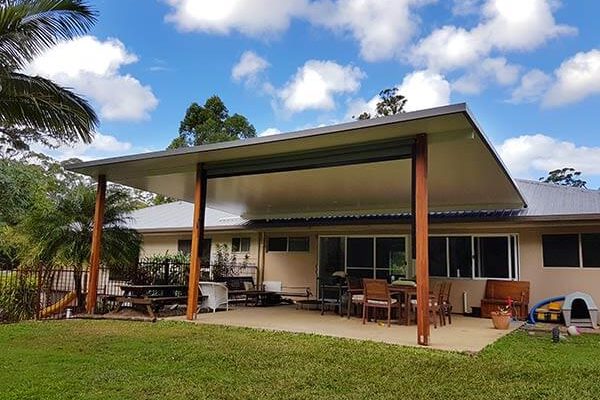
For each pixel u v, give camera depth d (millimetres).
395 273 13688
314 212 15727
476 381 5102
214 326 8750
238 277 15086
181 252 16266
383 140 7535
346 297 11570
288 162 8664
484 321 10898
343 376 5250
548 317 10938
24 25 8109
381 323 9531
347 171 9711
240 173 9219
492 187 10562
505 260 12367
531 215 11617
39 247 11445
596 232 11344
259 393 4602
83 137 9195
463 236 12938
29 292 10664
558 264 11703
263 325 9000
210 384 4879
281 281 15766
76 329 8305
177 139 34656
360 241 14469
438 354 6379
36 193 17656
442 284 10344
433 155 8031
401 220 13234
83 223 12086
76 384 4801
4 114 8430
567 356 6738
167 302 10961
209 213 19406
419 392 4695
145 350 6488
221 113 35969
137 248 12750
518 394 4660
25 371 5305
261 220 16594
